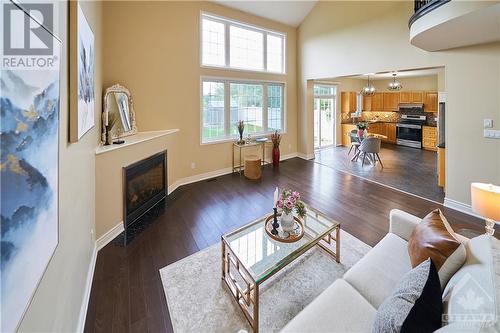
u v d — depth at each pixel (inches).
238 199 163.8
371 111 400.2
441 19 97.9
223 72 211.8
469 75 130.8
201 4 191.0
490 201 67.7
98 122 118.7
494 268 42.4
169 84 178.1
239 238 87.4
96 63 115.0
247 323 71.1
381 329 42.3
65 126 56.1
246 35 229.5
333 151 322.0
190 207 150.4
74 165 65.4
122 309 75.4
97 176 104.3
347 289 59.0
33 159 35.1
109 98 136.3
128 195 125.8
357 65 200.4
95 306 76.4
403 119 362.6
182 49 183.2
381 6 178.5
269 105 255.8
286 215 86.7
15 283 29.8
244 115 236.8
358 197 163.8
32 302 36.1
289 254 77.3
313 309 53.9
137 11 157.6
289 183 195.5
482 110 127.3
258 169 208.8
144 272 92.0
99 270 92.8
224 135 223.5
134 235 118.0
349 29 205.5
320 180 202.4
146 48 163.5
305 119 270.2
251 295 78.7
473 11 87.6
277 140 246.2
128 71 155.6
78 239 70.1
